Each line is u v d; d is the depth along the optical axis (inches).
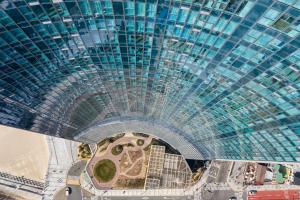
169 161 4677.7
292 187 4692.4
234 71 2511.1
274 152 3452.3
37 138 4985.2
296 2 1610.5
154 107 3934.5
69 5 1945.1
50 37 2277.3
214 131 3814.0
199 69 2679.6
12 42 2217.0
